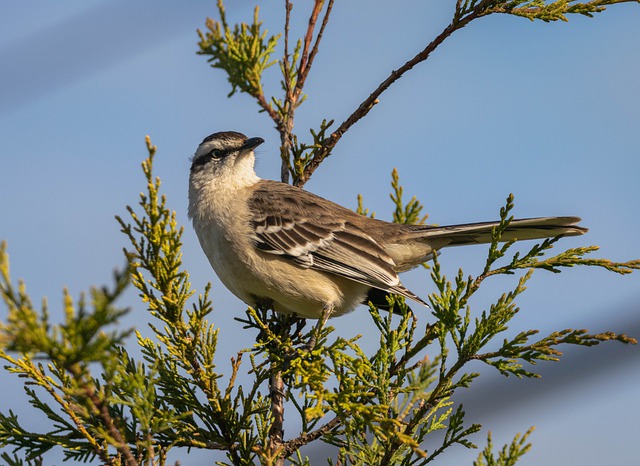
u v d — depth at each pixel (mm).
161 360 8469
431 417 8852
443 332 8336
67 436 8164
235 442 8609
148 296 8156
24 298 5730
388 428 7324
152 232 7855
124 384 7207
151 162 7645
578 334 7891
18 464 7820
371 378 8445
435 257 8516
